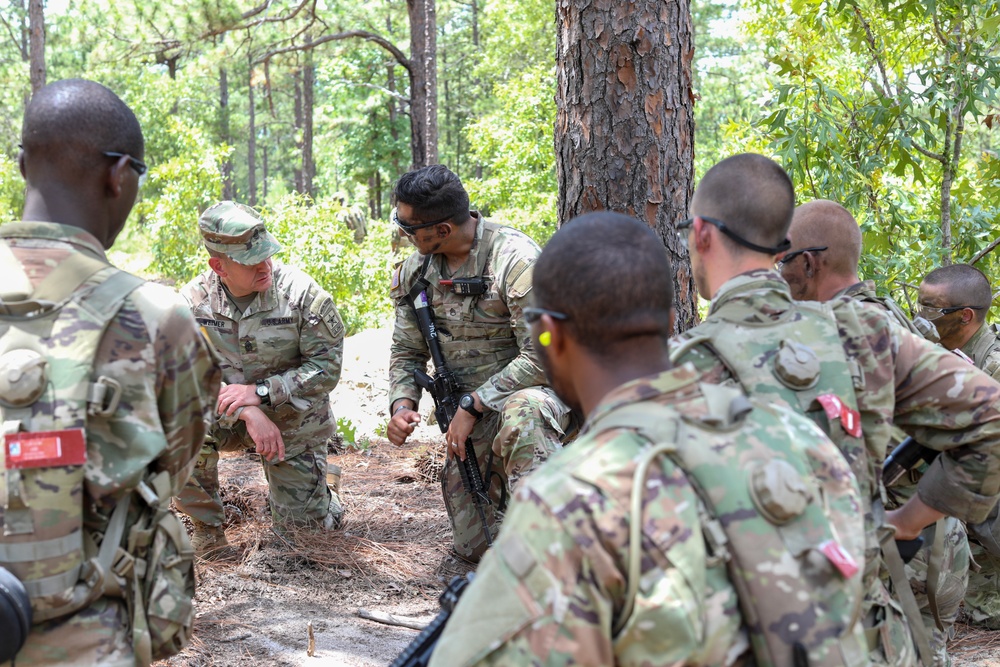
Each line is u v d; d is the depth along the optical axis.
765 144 7.02
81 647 1.77
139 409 1.81
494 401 3.89
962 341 3.83
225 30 15.12
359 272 14.35
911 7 5.66
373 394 7.86
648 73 3.79
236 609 3.69
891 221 6.09
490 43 29.12
